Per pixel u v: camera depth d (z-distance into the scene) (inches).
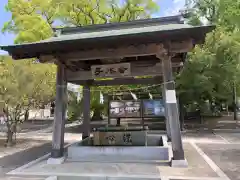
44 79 402.3
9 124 396.2
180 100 571.8
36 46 246.4
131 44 243.8
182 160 234.8
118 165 242.5
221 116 1056.2
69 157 271.6
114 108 530.6
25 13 598.9
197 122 788.6
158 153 259.3
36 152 328.5
